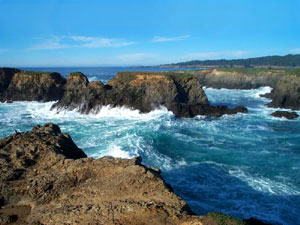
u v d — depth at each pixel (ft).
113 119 129.59
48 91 188.14
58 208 36.19
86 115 140.46
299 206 49.80
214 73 325.62
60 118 132.26
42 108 158.51
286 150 82.23
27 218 35.58
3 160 47.83
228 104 188.65
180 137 96.22
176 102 143.74
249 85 296.71
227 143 89.61
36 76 191.72
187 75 160.45
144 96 146.30
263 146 86.48
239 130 108.47
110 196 37.52
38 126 67.67
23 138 57.16
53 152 50.49
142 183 39.19
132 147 82.28
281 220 45.29
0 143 55.83
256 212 47.67
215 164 70.44
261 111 156.66
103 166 44.09
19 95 188.24
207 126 115.24
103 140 90.58
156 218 31.53
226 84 310.65
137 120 125.90
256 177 62.44
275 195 53.93
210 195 53.83
